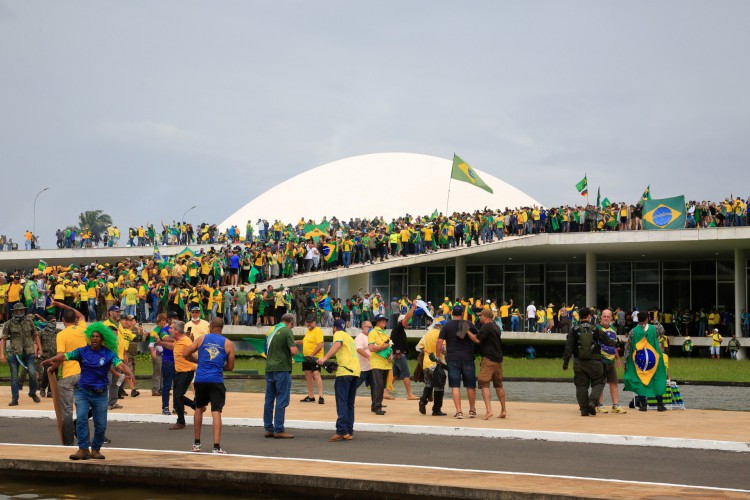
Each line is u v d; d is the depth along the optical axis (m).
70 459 11.54
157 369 21.22
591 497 9.05
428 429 14.66
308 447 13.12
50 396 20.94
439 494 9.64
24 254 57.53
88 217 121.25
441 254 45.50
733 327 52.25
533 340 46.91
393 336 20.92
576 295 55.66
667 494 9.23
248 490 10.50
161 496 10.47
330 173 73.19
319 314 38.69
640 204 48.06
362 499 9.98
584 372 16.69
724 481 10.28
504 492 9.37
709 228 45.34
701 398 22.81
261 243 42.78
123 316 20.64
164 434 14.87
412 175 70.38
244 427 15.75
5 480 11.41
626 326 54.62
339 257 43.50
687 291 53.88
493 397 22.38
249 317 36.44
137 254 56.47
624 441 13.35
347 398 13.88
